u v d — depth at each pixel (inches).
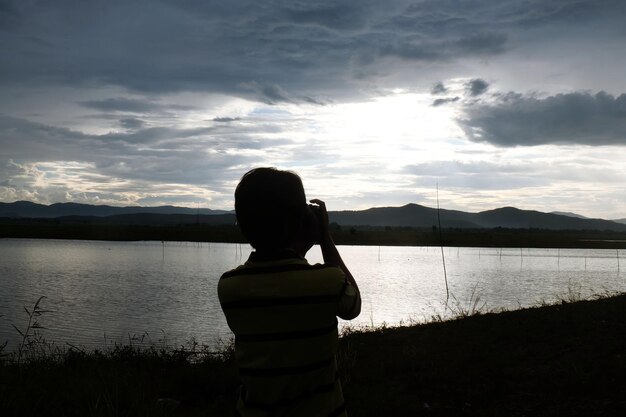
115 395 242.5
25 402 229.5
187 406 272.1
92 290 1204.5
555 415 245.4
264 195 81.8
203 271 1793.8
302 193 85.4
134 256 2625.5
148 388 279.0
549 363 326.3
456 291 1293.1
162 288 1266.0
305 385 78.8
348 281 83.2
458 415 256.7
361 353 391.5
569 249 4776.1
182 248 3668.8
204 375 312.7
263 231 82.0
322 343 79.9
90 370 313.6
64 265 1950.1
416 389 297.7
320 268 81.3
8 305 929.5
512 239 5876.0
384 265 2357.3
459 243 5147.6
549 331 409.1
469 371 320.8
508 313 520.7
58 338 618.8
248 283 81.0
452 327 470.9
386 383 310.7
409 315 872.3
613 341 358.3
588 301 562.3
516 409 259.8
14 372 290.2
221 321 780.6
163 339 614.9
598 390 271.0
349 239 5433.1
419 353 374.0
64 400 243.6
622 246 5408.5
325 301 79.0
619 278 1729.8
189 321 776.9
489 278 1697.8
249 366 80.0
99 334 654.5
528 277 1748.3
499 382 298.2
